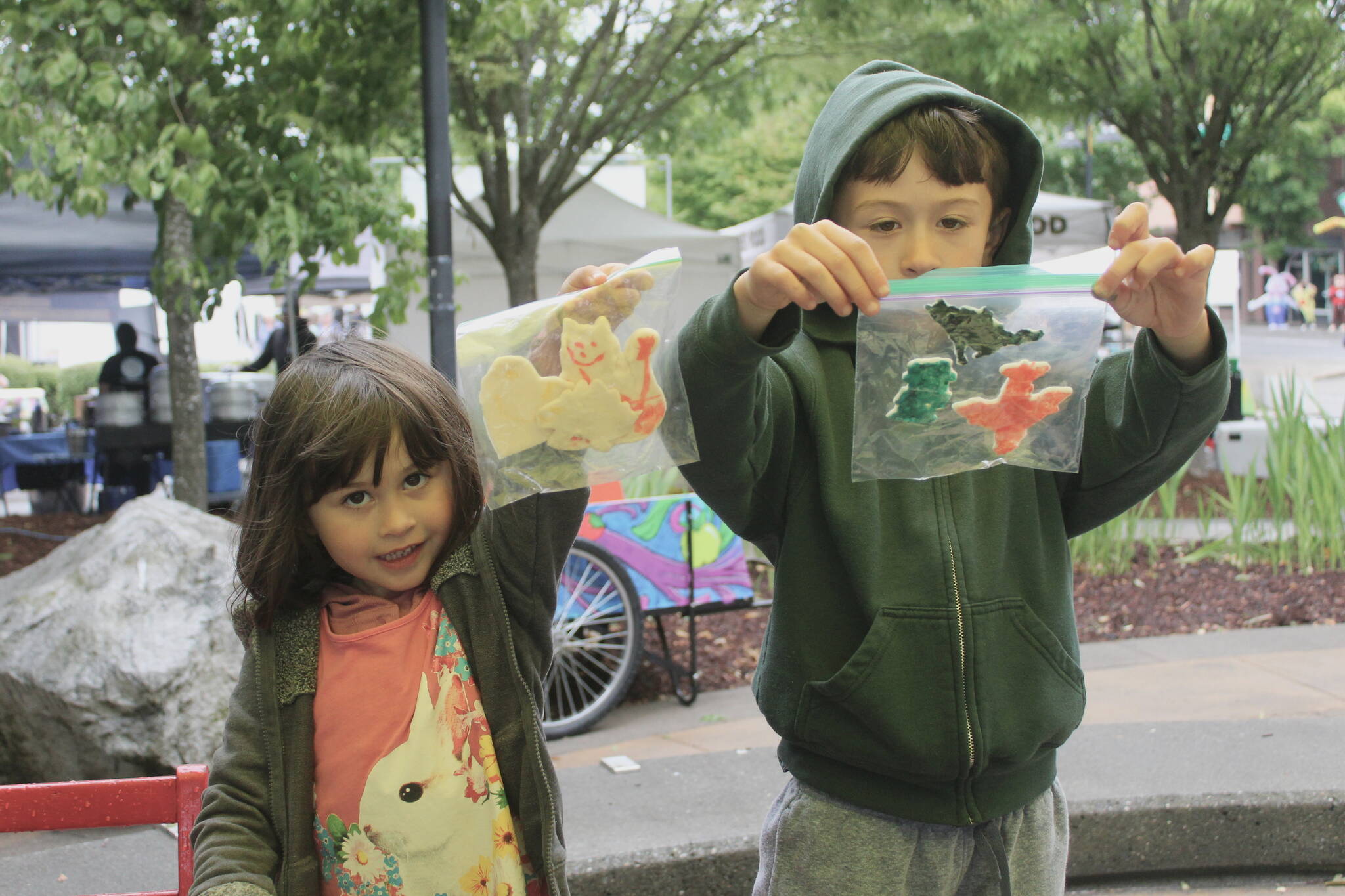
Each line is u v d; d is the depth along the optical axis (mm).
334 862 1428
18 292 10766
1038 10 7953
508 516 1457
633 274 1379
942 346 1447
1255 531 6449
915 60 8367
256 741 1438
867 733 1582
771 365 1667
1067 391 1463
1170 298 1409
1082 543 6238
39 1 4371
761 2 7844
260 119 5004
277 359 10062
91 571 3715
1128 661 4695
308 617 1496
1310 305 28906
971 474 1668
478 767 1438
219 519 4184
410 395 1377
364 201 5301
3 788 1579
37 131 4379
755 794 3219
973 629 1583
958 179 1604
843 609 1632
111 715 3426
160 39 4449
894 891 1595
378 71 5199
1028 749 1596
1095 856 2965
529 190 8484
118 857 2906
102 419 8633
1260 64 8594
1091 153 15508
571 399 1381
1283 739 3479
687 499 4480
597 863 2740
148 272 8984
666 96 8727
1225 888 2977
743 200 21281
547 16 7613
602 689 4445
